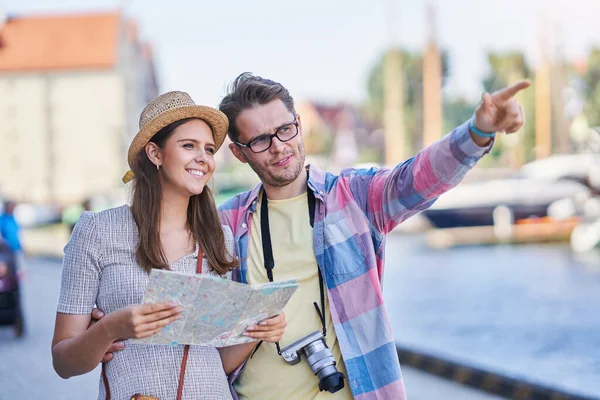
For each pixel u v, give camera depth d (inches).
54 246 938.1
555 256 575.8
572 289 418.3
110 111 2527.1
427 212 682.8
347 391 116.0
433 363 280.5
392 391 112.7
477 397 245.8
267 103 118.6
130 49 2731.3
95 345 97.2
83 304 103.7
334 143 2642.7
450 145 104.0
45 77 2522.1
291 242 119.9
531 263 542.3
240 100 119.0
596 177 672.4
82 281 103.8
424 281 477.4
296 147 119.9
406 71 2139.5
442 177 106.5
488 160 1675.7
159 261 104.6
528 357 273.9
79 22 2615.7
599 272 478.9
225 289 93.9
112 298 103.6
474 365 264.5
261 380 117.5
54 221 1246.9
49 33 2598.4
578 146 1354.6
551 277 469.1
